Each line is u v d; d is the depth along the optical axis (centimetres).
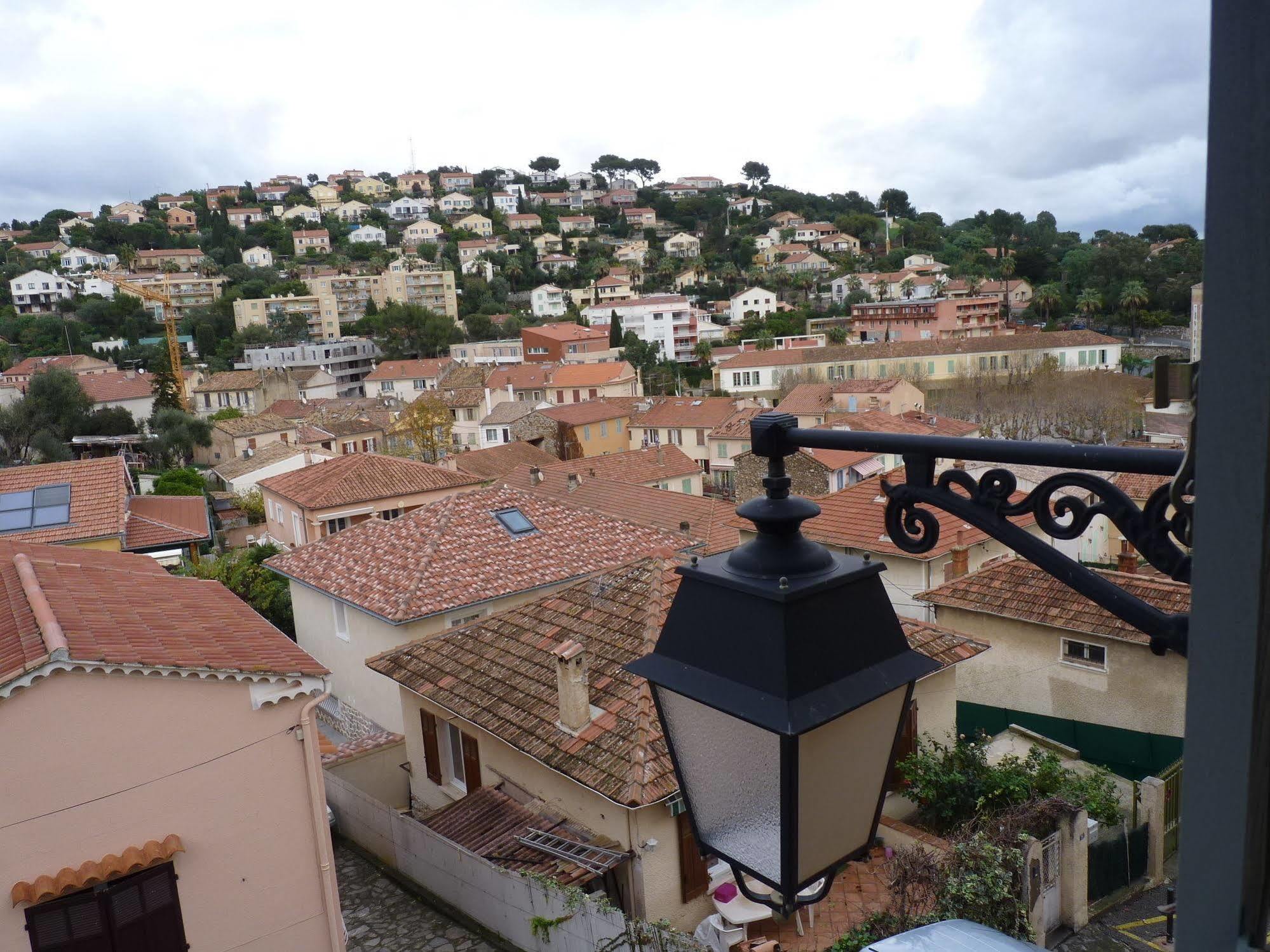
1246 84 121
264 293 14162
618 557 2216
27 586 1121
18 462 6100
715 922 1167
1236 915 131
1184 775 135
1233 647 128
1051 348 7050
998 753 1730
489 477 5469
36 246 16100
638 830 1202
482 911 1269
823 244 17125
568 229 19525
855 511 2584
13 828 895
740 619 226
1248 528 125
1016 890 1160
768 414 244
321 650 2261
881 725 234
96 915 930
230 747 1002
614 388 8525
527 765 1395
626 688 1352
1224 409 127
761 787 225
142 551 2730
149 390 8856
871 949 445
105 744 935
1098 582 192
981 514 217
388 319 12756
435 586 1998
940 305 10012
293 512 3588
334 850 1541
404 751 1753
